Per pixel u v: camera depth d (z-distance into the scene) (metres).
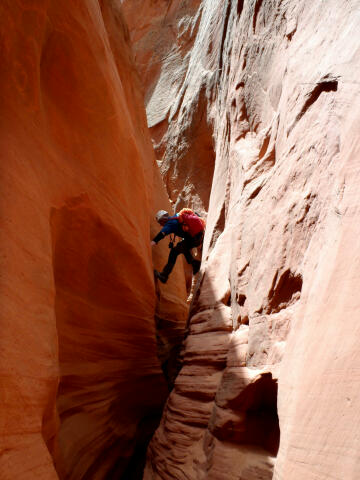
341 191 2.18
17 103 2.93
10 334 2.20
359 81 2.44
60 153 3.58
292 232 2.97
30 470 2.06
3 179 2.50
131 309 5.05
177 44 16.77
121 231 4.47
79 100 3.82
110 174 4.39
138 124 7.21
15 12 2.89
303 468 1.76
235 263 4.07
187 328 5.14
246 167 4.73
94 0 4.45
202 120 11.51
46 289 2.73
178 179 12.30
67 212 3.55
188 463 3.38
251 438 3.03
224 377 3.49
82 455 4.15
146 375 5.61
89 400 4.49
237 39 7.02
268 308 3.09
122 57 6.84
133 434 5.44
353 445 1.50
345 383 1.67
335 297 1.94
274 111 4.73
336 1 3.38
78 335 4.36
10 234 2.42
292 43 4.26
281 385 2.33
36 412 2.32
